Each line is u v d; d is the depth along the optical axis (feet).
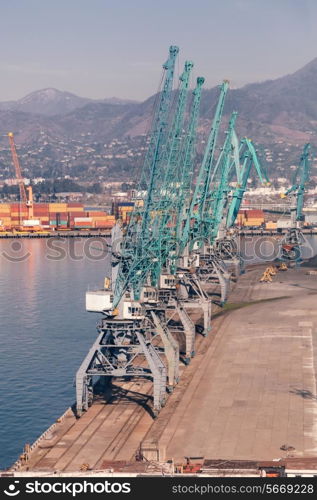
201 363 512.63
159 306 501.56
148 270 490.08
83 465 331.16
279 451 347.15
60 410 459.73
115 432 385.29
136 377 484.33
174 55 518.37
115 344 446.19
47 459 350.23
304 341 564.71
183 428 385.09
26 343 630.74
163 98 520.42
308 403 416.87
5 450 400.88
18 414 453.58
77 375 417.08
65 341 636.07
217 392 444.14
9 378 524.93
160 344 558.97
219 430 379.14
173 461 330.34
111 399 442.50
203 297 623.36
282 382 458.09
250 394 437.17
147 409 421.59
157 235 516.32
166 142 563.48
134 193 602.44
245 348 549.54
